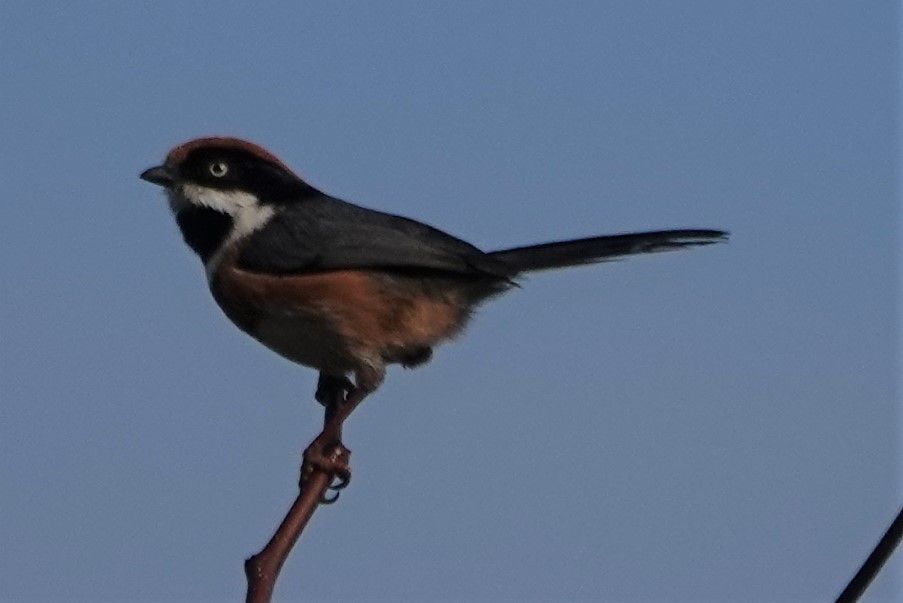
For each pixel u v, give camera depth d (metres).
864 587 5.51
